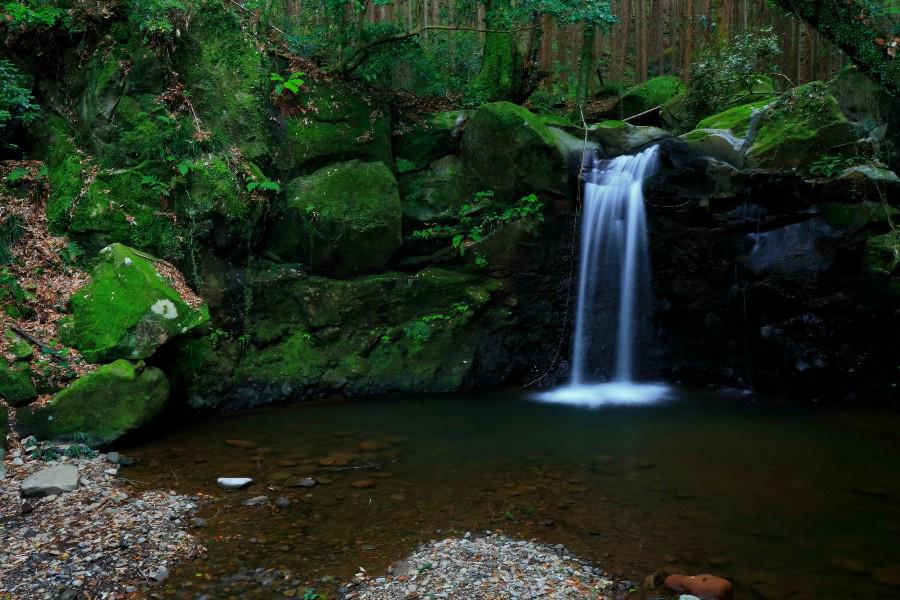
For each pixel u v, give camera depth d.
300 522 4.45
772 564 3.87
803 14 6.89
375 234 8.53
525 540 4.17
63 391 5.80
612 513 4.61
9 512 4.41
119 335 6.22
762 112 8.80
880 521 4.46
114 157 7.59
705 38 13.97
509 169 8.87
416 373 8.36
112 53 7.75
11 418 5.59
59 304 6.59
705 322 8.84
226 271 7.90
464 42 12.20
